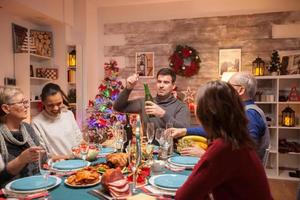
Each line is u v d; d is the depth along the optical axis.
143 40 4.81
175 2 4.64
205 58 4.51
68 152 2.36
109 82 4.29
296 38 4.16
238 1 4.37
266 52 4.28
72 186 1.31
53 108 2.31
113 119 3.63
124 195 1.21
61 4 4.29
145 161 1.68
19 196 1.22
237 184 1.05
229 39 4.42
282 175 4.01
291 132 4.27
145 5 4.78
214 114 1.08
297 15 4.16
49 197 1.20
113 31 4.95
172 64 4.61
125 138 1.98
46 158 1.76
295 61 4.13
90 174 1.35
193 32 4.57
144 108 2.62
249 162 1.06
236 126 1.06
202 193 1.04
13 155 1.76
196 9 4.54
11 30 3.86
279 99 4.12
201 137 2.18
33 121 2.34
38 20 4.18
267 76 4.04
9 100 1.76
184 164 1.65
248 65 4.34
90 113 4.09
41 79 4.21
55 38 4.41
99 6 4.97
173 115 2.57
